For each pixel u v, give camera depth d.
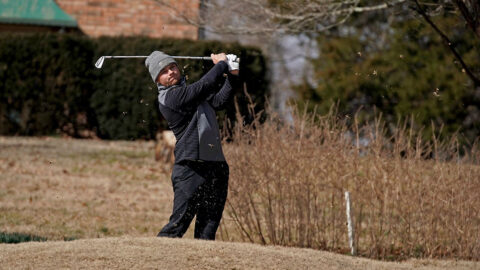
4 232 32.59
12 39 73.88
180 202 24.42
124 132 73.88
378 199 29.25
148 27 80.50
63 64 74.06
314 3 43.66
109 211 39.75
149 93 72.81
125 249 22.19
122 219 37.81
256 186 29.20
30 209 39.28
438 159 30.25
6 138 71.38
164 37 72.94
